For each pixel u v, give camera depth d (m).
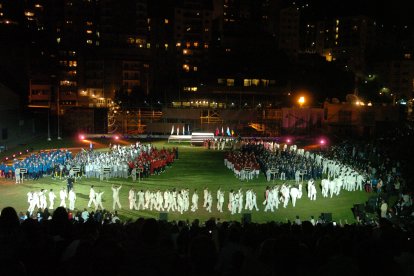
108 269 8.09
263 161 62.56
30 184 53.59
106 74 147.25
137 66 149.50
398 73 168.75
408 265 10.51
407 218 34.84
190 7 163.12
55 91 142.00
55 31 157.50
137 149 70.88
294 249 8.98
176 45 162.50
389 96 159.88
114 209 42.41
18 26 135.25
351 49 189.38
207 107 120.44
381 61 172.75
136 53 154.50
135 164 58.81
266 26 198.75
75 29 158.38
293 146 78.75
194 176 60.00
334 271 9.10
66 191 46.53
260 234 14.84
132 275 9.02
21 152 76.06
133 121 117.44
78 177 58.00
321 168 57.53
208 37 165.50
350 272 9.05
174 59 162.75
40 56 141.38
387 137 93.25
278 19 194.75
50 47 147.50
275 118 111.69
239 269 10.18
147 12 161.25
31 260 9.80
